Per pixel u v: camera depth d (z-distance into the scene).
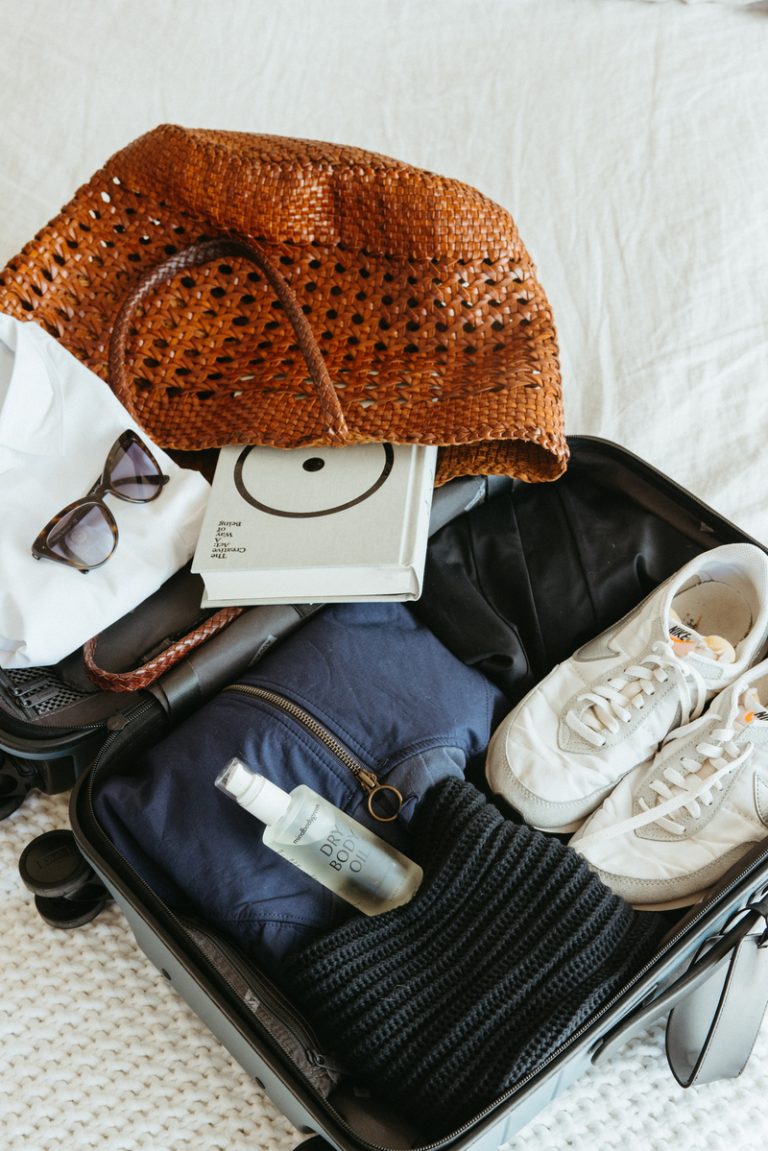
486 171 1.34
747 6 1.47
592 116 1.38
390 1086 0.74
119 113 1.37
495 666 0.92
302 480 0.89
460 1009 0.75
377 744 0.84
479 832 0.79
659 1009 0.79
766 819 0.84
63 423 0.89
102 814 0.80
